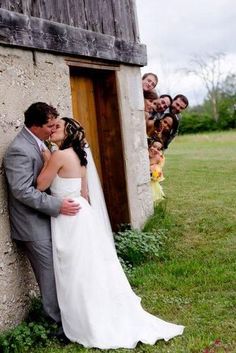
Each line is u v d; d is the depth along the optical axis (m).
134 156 7.96
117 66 7.55
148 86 9.16
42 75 5.69
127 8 7.91
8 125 5.02
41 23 5.65
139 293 5.79
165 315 5.22
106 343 4.63
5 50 5.09
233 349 4.46
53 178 4.82
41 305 5.14
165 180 11.59
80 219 4.78
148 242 7.14
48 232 4.85
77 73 7.11
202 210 8.78
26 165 4.71
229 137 26.73
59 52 5.99
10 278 4.93
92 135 7.47
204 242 7.52
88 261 4.75
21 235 4.85
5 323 4.84
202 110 47.28
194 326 4.94
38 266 4.87
